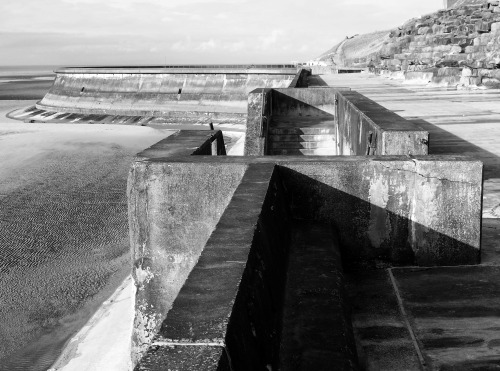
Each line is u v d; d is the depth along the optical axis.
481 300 4.47
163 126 62.03
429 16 44.44
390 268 5.18
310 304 3.60
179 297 2.46
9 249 20.20
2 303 15.84
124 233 21.92
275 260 3.71
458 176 4.97
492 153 9.70
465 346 3.88
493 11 34.34
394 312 4.38
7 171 34.31
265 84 61.72
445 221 5.05
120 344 12.33
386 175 5.04
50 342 13.46
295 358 3.06
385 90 24.67
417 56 33.75
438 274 4.97
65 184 30.53
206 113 63.19
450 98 19.95
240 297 2.51
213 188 5.10
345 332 3.34
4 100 109.00
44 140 48.12
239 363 2.13
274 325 3.03
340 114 12.55
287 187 5.15
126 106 69.06
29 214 24.66
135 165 5.19
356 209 5.14
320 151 14.02
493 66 23.83
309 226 5.05
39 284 17.14
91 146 44.59
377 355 3.83
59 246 20.58
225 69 64.69
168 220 5.25
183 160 5.27
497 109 16.11
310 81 33.25
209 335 2.12
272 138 14.55
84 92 74.69
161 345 2.06
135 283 5.47
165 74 68.38
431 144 10.70
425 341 3.97
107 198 27.36
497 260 5.21
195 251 5.29
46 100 81.31
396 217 5.12
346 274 5.13
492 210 6.73
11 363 12.48
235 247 3.08
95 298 16.05
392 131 6.13
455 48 29.55
